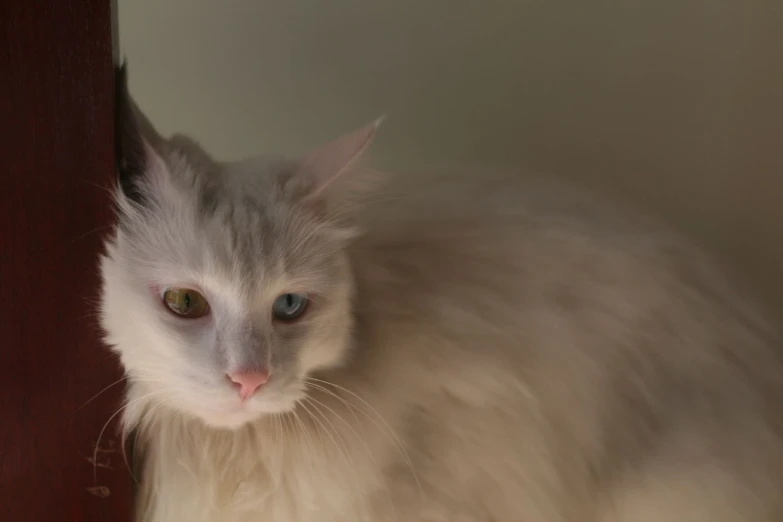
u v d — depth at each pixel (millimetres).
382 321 918
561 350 992
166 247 766
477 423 962
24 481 820
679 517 984
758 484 986
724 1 1345
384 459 898
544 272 1018
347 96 1291
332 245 851
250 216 787
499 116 1352
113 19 755
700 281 1079
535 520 997
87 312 790
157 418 863
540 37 1332
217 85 1242
